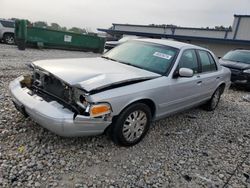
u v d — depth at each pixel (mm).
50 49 17344
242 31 25516
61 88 3363
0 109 4465
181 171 3359
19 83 3828
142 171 3240
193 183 3143
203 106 6141
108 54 4949
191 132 4695
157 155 3680
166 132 4535
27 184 2723
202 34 28500
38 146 3445
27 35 15711
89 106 3078
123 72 3756
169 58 4348
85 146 3607
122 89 3377
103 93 3172
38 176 2873
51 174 2939
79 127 3082
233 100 7801
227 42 25156
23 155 3211
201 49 5289
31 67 3975
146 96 3652
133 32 33688
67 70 3484
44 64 3750
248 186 3215
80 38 18609
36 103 3252
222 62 10055
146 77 3781
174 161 3582
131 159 3477
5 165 2969
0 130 3734
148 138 4176
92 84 3123
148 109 3805
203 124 5203
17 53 12859
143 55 4516
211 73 5477
